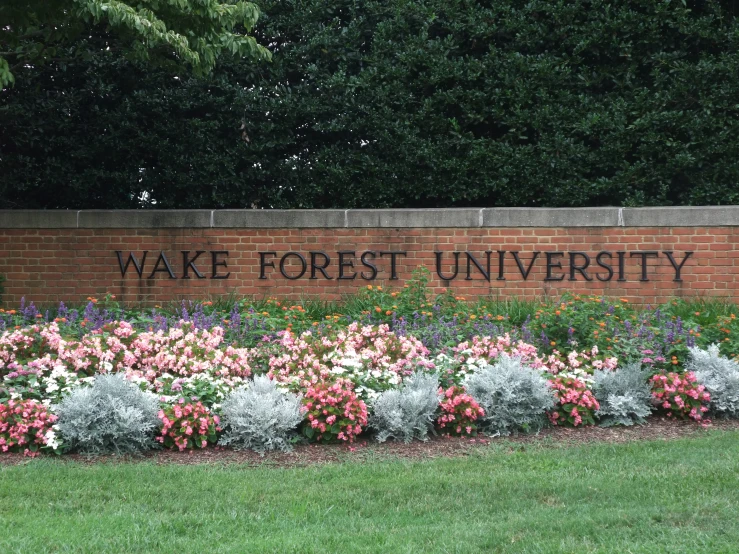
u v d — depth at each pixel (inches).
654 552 165.0
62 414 243.9
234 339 332.2
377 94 447.8
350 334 323.3
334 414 254.5
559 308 352.2
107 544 171.8
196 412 251.1
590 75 444.1
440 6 450.0
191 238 453.1
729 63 426.6
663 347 310.5
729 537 173.0
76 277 457.1
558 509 194.5
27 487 209.8
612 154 438.0
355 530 182.7
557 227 433.1
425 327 343.6
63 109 460.8
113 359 293.7
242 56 436.5
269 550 168.6
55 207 486.0
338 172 453.4
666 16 433.7
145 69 458.9
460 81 451.8
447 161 445.1
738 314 400.8
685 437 265.0
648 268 428.5
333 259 446.6
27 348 289.9
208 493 207.5
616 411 278.7
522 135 454.0
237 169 471.5
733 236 422.3
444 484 213.6
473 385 274.5
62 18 376.8
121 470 225.6
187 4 360.8
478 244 437.7
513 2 454.0
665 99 432.1
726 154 433.1
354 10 459.8
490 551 169.5
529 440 263.1
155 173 470.6
